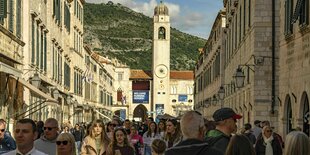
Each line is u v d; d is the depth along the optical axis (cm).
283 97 2727
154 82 13912
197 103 10488
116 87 14212
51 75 4181
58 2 4634
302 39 2319
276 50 3095
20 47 3106
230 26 5047
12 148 1402
